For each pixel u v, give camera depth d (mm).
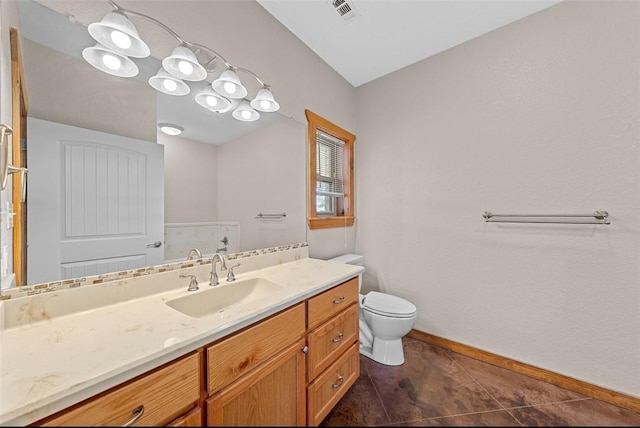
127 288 1027
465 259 2008
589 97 1532
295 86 1958
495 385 1621
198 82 1372
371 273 2564
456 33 1919
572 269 1591
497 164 1859
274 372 1018
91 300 938
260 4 1688
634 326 1413
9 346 689
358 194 2662
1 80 720
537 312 1707
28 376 566
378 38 1983
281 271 1562
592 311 1529
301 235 2020
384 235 2475
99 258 1032
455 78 2055
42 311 837
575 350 1577
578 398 1507
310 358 1197
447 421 986
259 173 1701
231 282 1315
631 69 1416
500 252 1851
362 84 2643
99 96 1040
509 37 1812
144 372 654
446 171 2102
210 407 788
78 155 988
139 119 1159
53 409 519
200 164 1394
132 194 1138
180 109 1312
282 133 1861
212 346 806
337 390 1374
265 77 1722
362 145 2643
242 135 1601
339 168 2549
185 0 1305
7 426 472
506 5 1659
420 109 2246
